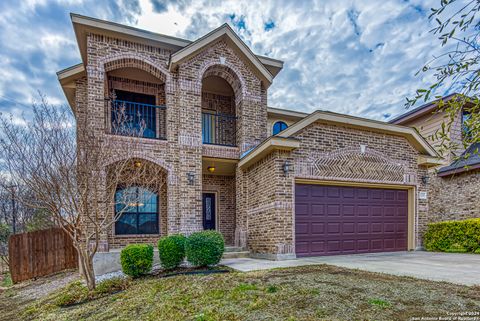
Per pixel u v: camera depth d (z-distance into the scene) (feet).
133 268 22.54
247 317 12.44
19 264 33.06
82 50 32.96
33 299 24.14
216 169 39.68
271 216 29.40
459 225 34.01
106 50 31.94
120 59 32.58
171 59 33.19
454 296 13.70
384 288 15.10
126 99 37.32
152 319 14.15
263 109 38.58
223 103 42.47
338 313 12.00
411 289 14.90
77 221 20.75
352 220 32.94
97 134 26.96
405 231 36.04
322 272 19.52
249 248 33.24
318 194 31.40
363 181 33.06
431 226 36.27
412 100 9.27
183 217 32.09
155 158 32.32
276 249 28.22
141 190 28.84
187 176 32.96
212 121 41.39
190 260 23.62
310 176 30.42
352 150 32.91
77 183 20.40
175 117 34.04
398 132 34.86
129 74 36.47
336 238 31.76
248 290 15.69
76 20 30.37
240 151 36.37
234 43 36.58
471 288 15.16
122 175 27.71
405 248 35.81
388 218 35.17
